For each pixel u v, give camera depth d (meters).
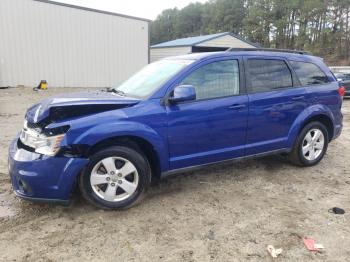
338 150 6.80
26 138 3.80
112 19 20.78
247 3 72.12
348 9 58.03
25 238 3.39
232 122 4.56
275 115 4.96
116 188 3.94
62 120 3.67
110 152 3.81
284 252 3.21
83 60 20.12
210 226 3.67
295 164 5.60
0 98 13.99
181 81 4.25
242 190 4.64
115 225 3.65
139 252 3.19
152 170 4.36
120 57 21.58
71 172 3.62
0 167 5.31
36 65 18.47
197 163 4.42
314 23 60.53
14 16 17.38
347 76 17.48
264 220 3.81
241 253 3.19
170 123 4.10
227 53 4.66
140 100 4.02
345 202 4.31
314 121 5.57
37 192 3.60
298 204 4.24
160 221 3.75
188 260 3.08
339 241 3.40
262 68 4.95
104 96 4.25
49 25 18.58
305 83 5.39
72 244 3.30
